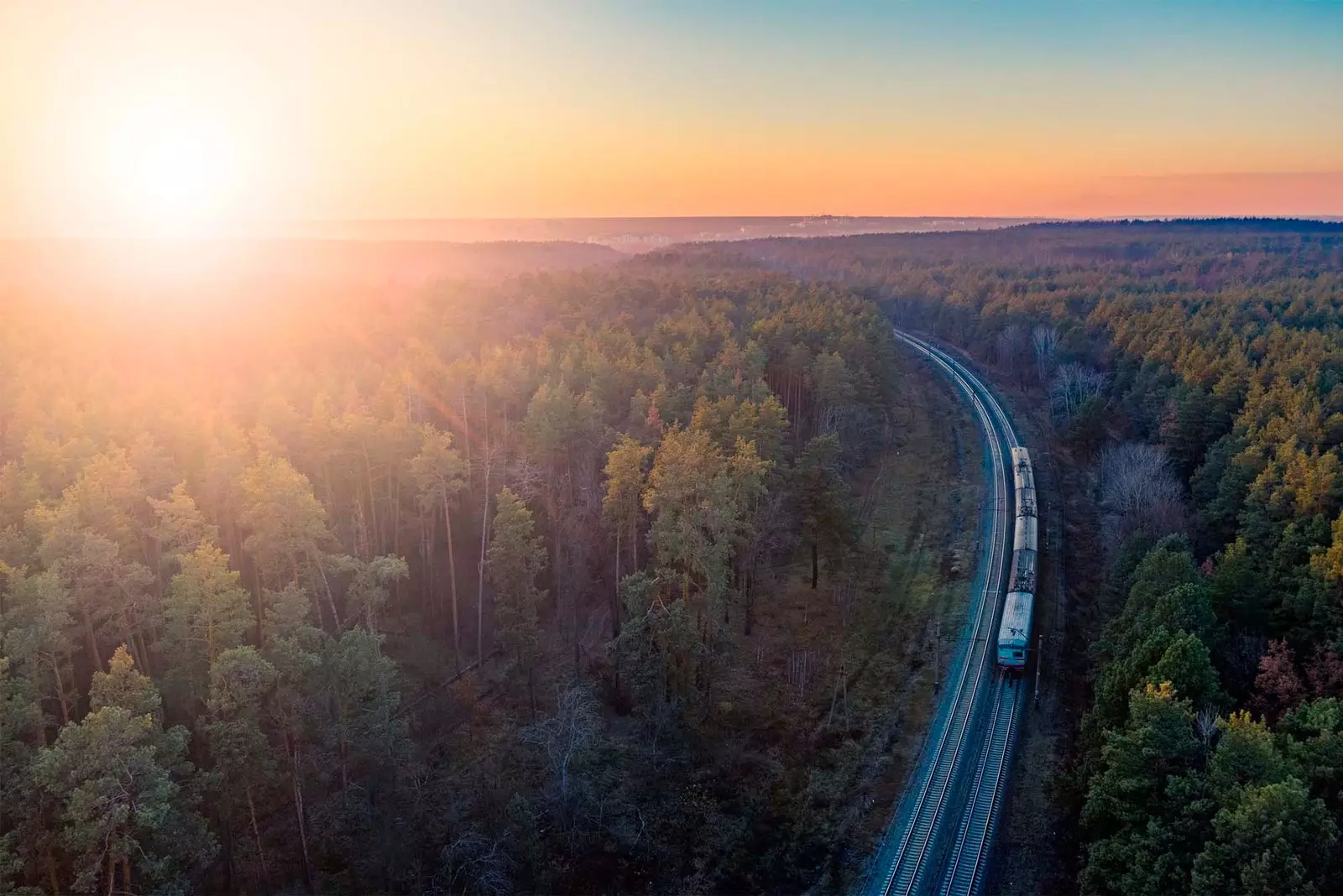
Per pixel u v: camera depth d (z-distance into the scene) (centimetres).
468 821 4238
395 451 6050
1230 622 4741
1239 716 3806
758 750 4859
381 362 9962
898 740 4916
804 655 5716
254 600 5659
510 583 5003
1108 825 3781
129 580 4131
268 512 4603
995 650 5681
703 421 6550
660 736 4784
